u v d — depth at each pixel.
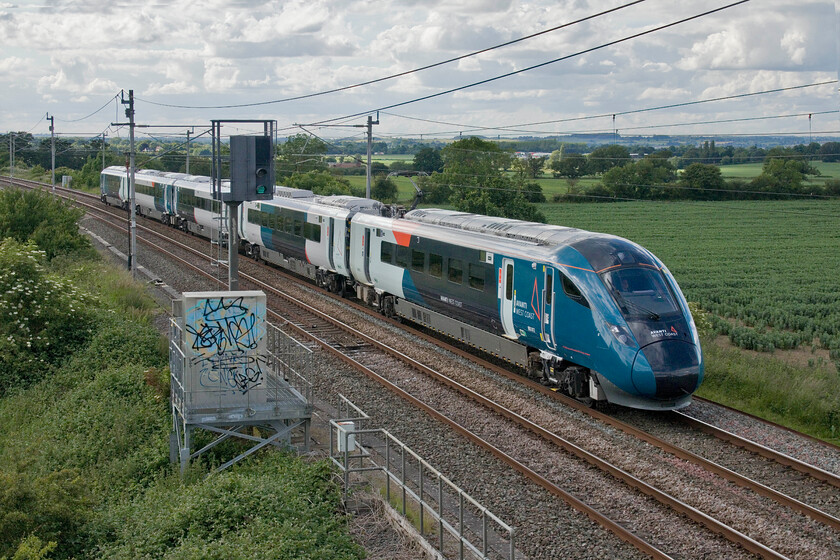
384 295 26.44
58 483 12.46
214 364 14.37
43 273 23.86
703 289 42.44
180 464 13.85
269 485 12.06
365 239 26.59
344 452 12.48
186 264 35.25
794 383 18.11
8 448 15.83
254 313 14.45
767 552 10.42
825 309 37.12
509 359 19.56
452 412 16.50
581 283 16.64
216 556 10.27
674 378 15.59
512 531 9.38
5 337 21.27
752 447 14.53
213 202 40.06
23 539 11.23
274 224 34.47
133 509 12.73
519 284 18.52
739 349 25.25
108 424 16.19
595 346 16.20
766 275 47.53
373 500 12.25
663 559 10.31
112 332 21.83
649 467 13.43
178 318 16.44
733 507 11.94
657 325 15.93
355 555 10.84
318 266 30.95
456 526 11.48
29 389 20.17
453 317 22.02
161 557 10.94
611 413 16.72
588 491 12.56
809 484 13.09
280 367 17.72
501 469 13.49
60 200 36.81
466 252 20.78
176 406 15.01
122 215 56.69
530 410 16.47
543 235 18.72
